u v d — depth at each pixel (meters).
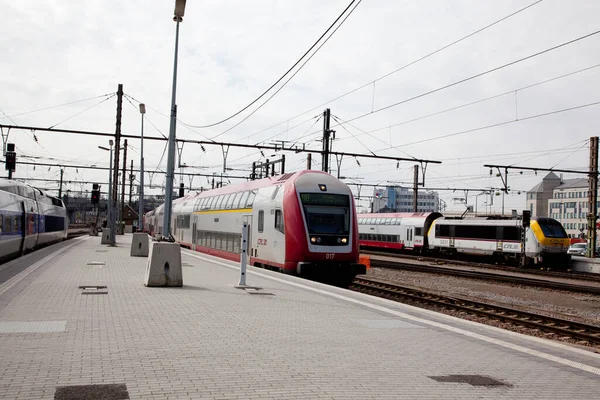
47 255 25.50
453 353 8.39
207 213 32.47
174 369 6.68
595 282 29.22
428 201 147.50
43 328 8.72
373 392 6.18
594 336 13.59
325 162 33.00
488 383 6.79
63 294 12.50
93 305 11.08
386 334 9.60
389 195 121.31
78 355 7.15
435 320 11.33
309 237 19.83
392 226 56.72
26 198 28.84
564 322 15.45
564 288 24.09
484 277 27.94
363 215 63.22
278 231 20.89
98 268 19.28
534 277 32.12
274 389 6.09
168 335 8.55
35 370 6.41
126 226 82.19
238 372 6.70
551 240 38.22
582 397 6.41
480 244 44.03
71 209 99.00
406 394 6.18
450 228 47.72
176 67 18.17
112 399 5.48
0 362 6.71
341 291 14.93
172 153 17.97
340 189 20.95
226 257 27.59
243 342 8.34
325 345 8.45
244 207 25.11
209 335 8.70
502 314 17.17
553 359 8.35
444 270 31.69
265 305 12.13
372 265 36.75
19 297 11.88
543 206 131.50
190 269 20.39
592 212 39.09
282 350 7.95
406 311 12.29
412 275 30.06
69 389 5.74
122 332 8.62
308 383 6.38
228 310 11.17
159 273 14.35
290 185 20.80
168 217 17.62
